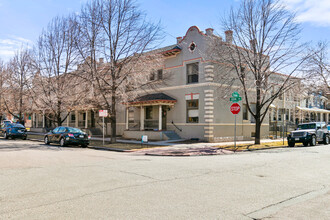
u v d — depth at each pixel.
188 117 25.36
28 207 5.54
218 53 20.88
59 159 13.30
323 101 45.28
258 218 4.98
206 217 4.99
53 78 25.45
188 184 7.64
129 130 28.19
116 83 20.70
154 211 5.30
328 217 5.05
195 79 25.00
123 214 5.12
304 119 42.06
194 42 24.95
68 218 4.91
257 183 7.84
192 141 23.62
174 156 15.60
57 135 21.31
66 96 24.62
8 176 8.78
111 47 20.61
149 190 6.95
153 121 27.91
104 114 20.62
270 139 29.02
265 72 20.91
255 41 20.48
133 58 20.59
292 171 9.84
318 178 8.62
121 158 14.05
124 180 8.16
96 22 20.55
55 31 25.25
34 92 27.36
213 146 19.92
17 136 28.36
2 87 33.91
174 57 26.61
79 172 9.53
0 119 51.59
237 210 5.41
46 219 4.86
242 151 17.89
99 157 14.41
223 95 22.36
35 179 8.30
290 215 5.16
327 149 18.67
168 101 25.61
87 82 21.38
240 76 20.80
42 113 29.94
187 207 5.57
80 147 21.05
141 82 21.78
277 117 36.03
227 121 25.19
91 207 5.54
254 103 28.56
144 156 15.39
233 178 8.52
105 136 31.73
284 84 20.70
